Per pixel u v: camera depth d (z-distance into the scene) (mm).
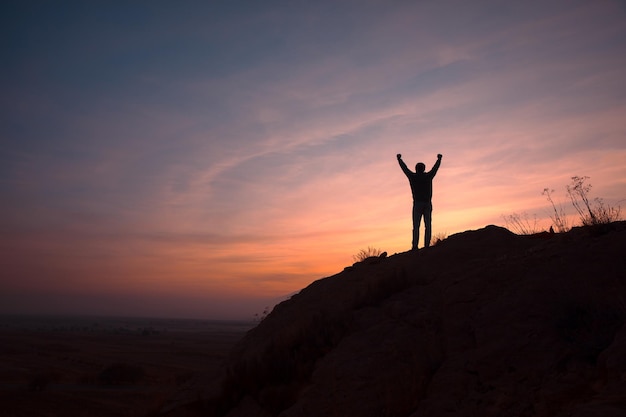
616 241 8477
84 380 64625
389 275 10445
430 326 8414
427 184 13242
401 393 7062
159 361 90750
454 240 12141
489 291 8586
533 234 11906
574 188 9945
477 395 6477
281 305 12102
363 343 8398
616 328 6605
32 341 141500
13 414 42250
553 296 7680
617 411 4672
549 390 6012
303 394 7773
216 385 9570
